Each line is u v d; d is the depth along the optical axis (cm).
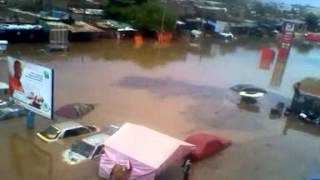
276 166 2677
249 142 3030
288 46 6575
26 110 2827
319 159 2873
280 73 5666
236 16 10975
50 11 7375
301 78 5428
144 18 7425
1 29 5519
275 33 9844
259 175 2525
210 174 2450
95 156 2422
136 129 2325
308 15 12375
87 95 3681
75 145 2523
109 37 6944
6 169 2258
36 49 5494
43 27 5922
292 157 2852
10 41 5662
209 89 4381
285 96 4416
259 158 2766
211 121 3409
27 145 2541
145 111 3456
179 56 6216
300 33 11062
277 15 12444
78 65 4812
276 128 3406
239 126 3356
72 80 4103
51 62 4812
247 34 9525
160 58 5869
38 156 2419
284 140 3153
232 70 5553
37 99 2631
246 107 3878
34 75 2598
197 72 5169
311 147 3080
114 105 3500
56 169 2292
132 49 6334
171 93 4075
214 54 6750
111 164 2159
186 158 2345
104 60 5288
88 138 2573
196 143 2655
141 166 2064
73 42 6306
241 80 4972
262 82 4984
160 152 2145
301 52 8225
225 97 4141
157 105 3647
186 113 3538
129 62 5344
